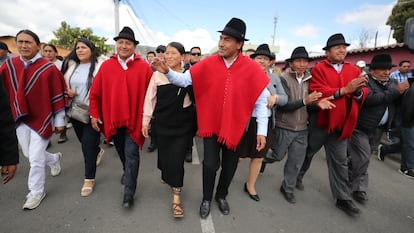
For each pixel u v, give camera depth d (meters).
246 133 2.61
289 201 2.82
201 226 2.31
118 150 2.78
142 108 2.50
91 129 2.66
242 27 2.06
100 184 3.03
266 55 2.70
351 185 2.99
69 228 2.19
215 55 2.29
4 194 2.69
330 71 2.58
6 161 1.44
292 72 2.78
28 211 2.40
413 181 3.62
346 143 2.62
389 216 2.64
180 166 2.38
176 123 2.31
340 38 2.50
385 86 2.75
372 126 2.74
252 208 2.66
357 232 2.35
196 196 2.85
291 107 2.59
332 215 2.61
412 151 3.73
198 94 2.21
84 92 2.73
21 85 2.28
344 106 2.45
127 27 2.46
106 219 2.34
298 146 2.74
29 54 2.30
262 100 2.23
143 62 2.59
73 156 3.92
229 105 2.14
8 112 1.43
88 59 2.78
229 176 2.45
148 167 3.64
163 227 2.27
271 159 3.01
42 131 2.40
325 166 4.08
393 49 7.52
